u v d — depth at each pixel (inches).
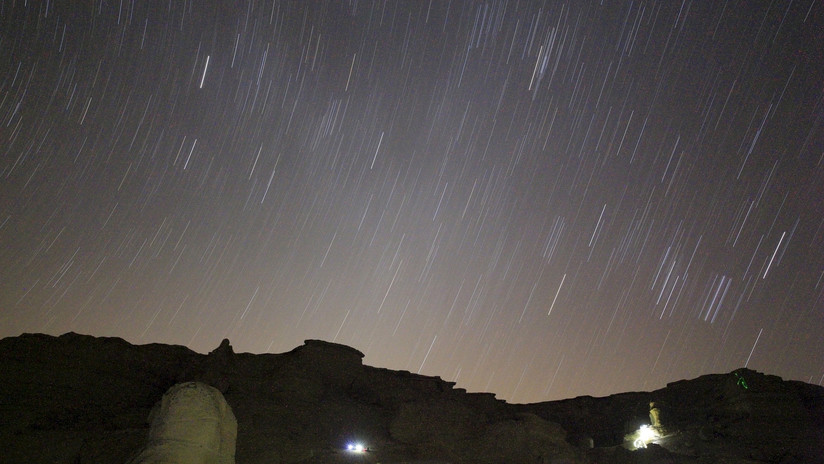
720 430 831.7
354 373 891.4
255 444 601.9
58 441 553.6
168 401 378.9
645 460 725.3
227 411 399.2
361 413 780.0
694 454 776.3
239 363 805.2
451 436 745.0
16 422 600.7
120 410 678.5
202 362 800.9
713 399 920.9
